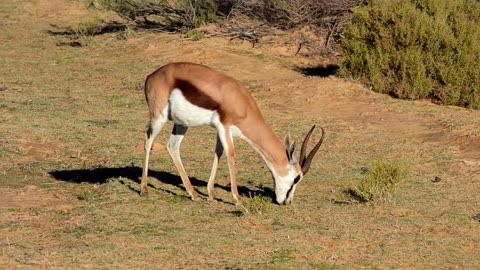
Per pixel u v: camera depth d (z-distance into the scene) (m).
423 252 29.95
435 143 46.72
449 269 28.30
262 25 76.75
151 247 29.84
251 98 34.97
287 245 30.22
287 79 62.03
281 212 34.59
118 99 57.56
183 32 79.25
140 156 44.28
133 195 36.97
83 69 67.50
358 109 54.50
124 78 63.91
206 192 37.84
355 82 59.97
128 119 52.19
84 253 29.09
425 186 39.06
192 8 79.62
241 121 34.59
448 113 54.34
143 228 32.19
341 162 43.62
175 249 29.62
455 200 36.81
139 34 79.38
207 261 28.38
